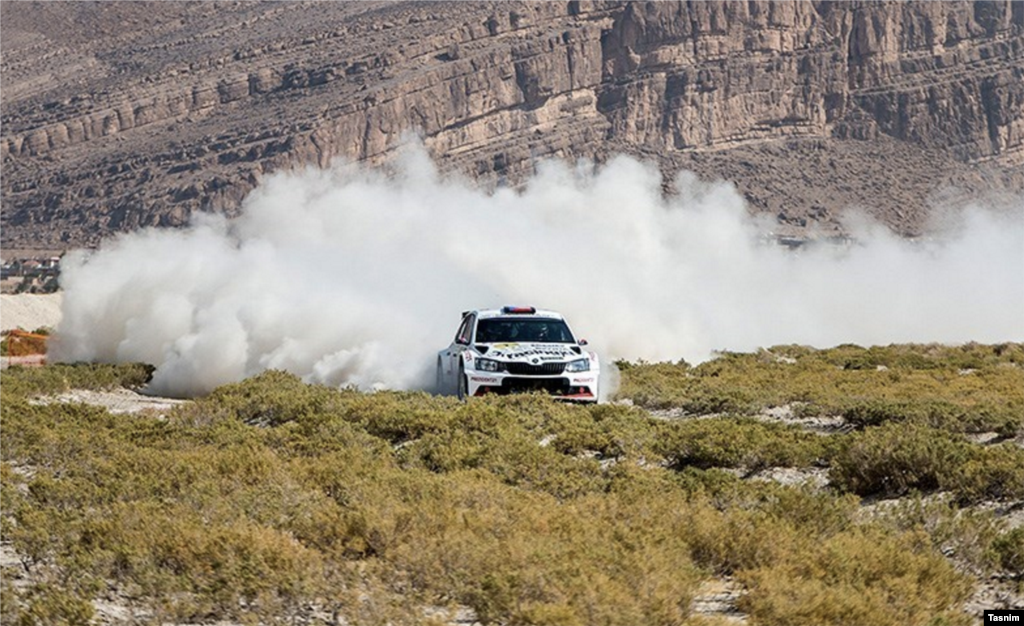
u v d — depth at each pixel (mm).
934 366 133500
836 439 62188
